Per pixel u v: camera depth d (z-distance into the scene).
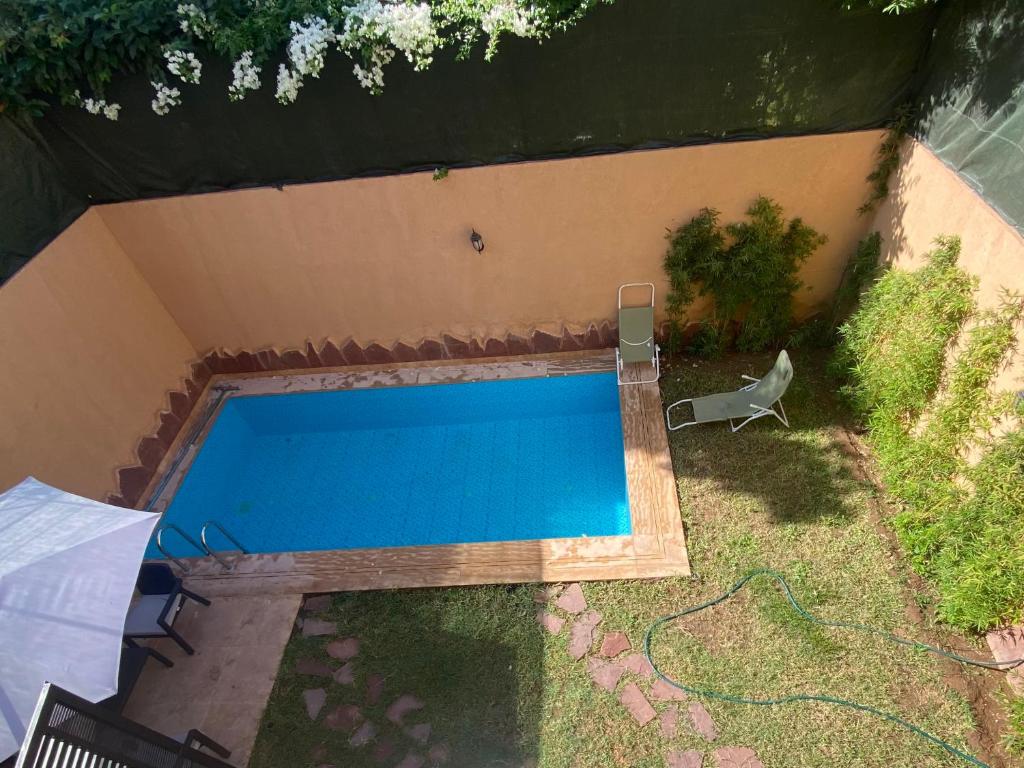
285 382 6.50
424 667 4.01
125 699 3.78
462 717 3.76
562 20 4.05
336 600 4.46
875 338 4.59
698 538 4.45
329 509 5.48
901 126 4.48
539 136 4.71
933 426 4.09
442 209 5.18
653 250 5.38
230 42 4.08
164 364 5.98
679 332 5.86
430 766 3.58
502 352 6.25
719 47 4.19
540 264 5.54
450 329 6.12
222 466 5.96
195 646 4.30
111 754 2.60
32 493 3.52
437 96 4.48
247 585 4.62
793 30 4.09
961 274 3.88
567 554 4.48
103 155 4.89
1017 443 3.29
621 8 4.01
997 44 3.46
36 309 4.65
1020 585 3.28
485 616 4.21
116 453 5.32
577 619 4.12
